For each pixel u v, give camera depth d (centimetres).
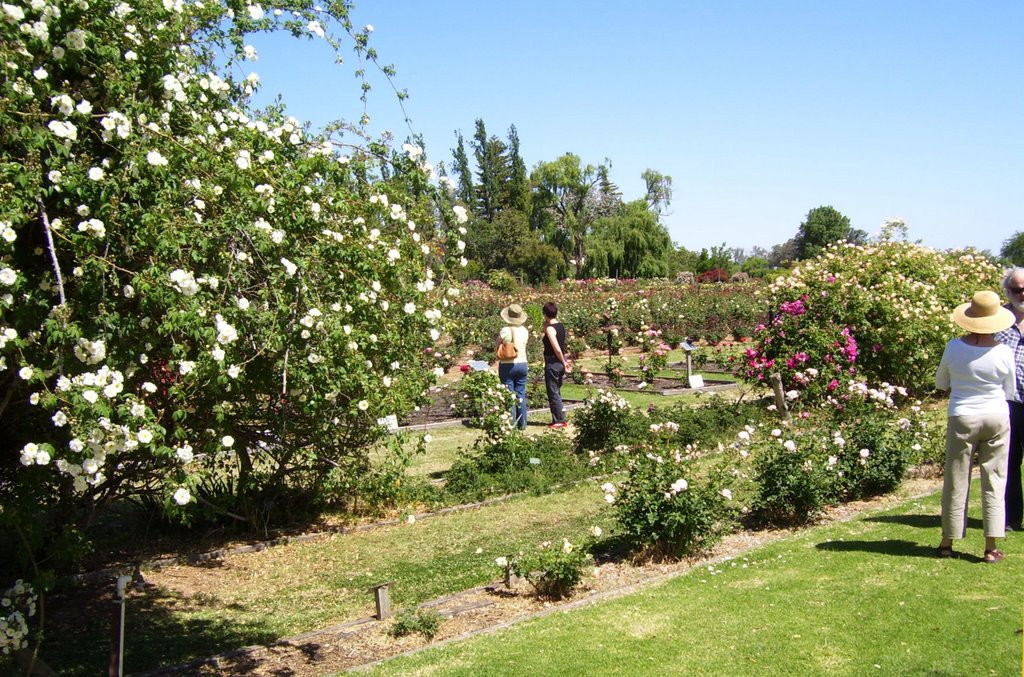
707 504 597
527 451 902
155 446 358
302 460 678
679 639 426
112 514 778
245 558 660
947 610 437
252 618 530
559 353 1126
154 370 439
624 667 397
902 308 1182
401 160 538
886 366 1209
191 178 396
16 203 335
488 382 911
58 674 431
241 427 621
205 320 371
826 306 1147
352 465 653
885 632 415
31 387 400
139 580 603
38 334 348
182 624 521
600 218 6662
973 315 507
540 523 727
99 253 369
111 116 369
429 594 562
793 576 516
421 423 1228
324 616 531
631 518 594
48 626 516
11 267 355
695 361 1805
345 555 662
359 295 454
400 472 667
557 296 2917
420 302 538
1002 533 511
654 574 566
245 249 405
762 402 1121
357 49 550
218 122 466
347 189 509
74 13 379
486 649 434
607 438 966
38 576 406
